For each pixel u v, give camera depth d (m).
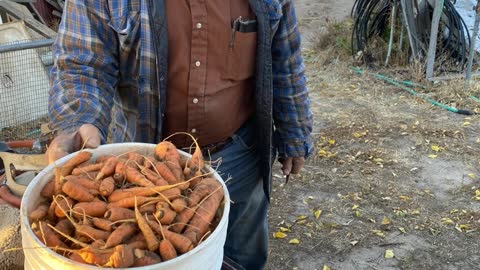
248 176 2.07
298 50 2.01
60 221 1.15
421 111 5.39
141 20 1.64
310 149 2.23
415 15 6.36
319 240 3.61
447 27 6.32
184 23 1.70
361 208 3.92
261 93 1.88
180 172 1.29
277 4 1.82
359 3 6.71
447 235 3.64
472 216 3.82
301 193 4.10
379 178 4.28
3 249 1.37
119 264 1.01
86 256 1.04
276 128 2.19
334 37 7.12
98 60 1.64
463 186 4.16
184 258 1.05
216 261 1.17
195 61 1.74
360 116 5.29
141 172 1.26
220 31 1.73
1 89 4.42
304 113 2.12
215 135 1.88
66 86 1.58
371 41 6.71
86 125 1.47
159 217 1.14
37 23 5.59
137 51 1.68
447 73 6.12
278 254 3.48
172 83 1.76
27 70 4.52
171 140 1.86
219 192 1.25
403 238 3.62
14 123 4.51
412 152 4.64
